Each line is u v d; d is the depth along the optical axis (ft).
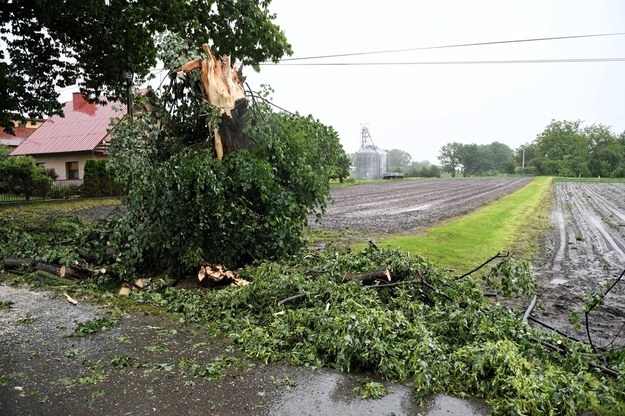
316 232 40.96
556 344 14.16
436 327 14.52
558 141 293.43
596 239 40.52
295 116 26.45
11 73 40.52
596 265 29.32
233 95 24.39
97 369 12.65
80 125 101.40
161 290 21.43
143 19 43.11
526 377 10.92
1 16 40.98
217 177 22.61
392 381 12.16
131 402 10.86
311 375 12.46
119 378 12.13
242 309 17.54
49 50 45.73
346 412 10.46
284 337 14.53
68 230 34.09
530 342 14.03
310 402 10.93
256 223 23.34
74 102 110.93
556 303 20.79
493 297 21.43
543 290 23.09
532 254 32.81
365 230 43.55
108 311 17.87
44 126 106.01
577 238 40.24
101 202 74.38
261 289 17.66
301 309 15.79
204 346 14.42
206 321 16.79
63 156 96.58
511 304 20.38
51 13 39.42
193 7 42.60
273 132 25.08
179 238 22.58
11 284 22.06
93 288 21.27
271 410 10.53
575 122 300.81
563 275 26.50
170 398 11.07
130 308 18.24
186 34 43.32
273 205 23.70
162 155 25.25
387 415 10.36
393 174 225.56
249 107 25.16
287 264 21.30
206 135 25.62
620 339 16.30
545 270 27.78
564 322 18.17
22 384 11.73
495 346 11.87
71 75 47.55
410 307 15.81
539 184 151.94
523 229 45.80
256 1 43.24
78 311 17.93
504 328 14.19
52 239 29.50
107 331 15.72
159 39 24.90
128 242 23.09
